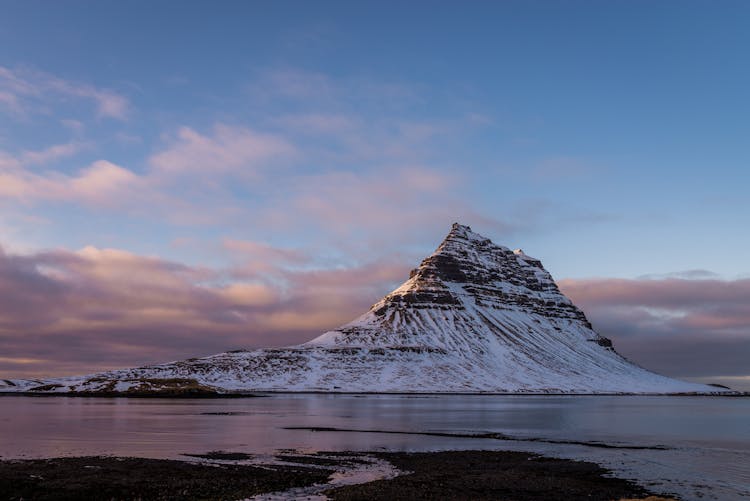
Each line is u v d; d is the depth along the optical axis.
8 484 49.84
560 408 197.62
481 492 52.97
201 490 51.00
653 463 69.94
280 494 50.78
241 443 85.38
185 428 108.19
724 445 88.00
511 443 89.25
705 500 51.09
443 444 87.00
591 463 69.75
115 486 51.09
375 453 76.50
